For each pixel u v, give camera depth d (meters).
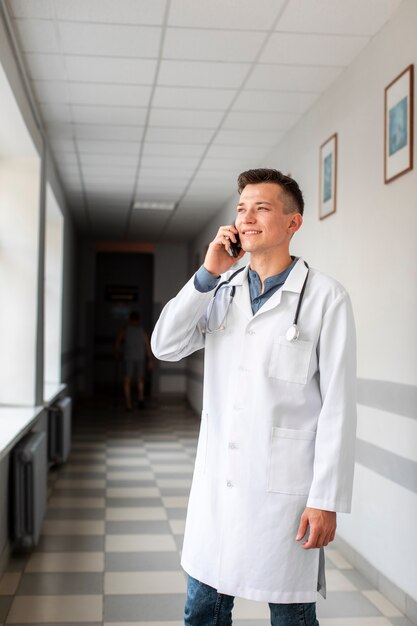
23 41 3.94
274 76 4.48
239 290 1.92
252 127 5.68
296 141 5.53
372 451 3.64
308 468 1.77
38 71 4.43
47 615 3.02
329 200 4.54
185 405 12.27
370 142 3.82
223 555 1.77
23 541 3.82
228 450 1.80
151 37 3.90
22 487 3.79
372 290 3.74
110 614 3.05
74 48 4.06
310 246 5.06
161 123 5.60
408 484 3.16
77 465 6.62
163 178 7.74
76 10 3.55
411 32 3.29
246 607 3.15
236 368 1.85
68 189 8.41
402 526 3.21
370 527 3.62
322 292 1.82
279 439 1.76
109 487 5.69
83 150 6.48
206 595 1.84
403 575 3.17
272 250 1.87
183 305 1.86
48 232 8.35
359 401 3.88
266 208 1.80
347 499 1.70
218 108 5.20
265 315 1.83
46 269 8.27
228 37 3.88
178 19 3.66
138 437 8.49
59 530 4.40
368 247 3.81
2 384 5.27
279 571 1.73
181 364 13.94
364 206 3.89
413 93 3.22
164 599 3.25
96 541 4.18
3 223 5.34
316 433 1.77
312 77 4.48
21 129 4.58
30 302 5.32
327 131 4.68
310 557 1.76
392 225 3.47
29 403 5.28
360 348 3.90
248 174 1.85
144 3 3.47
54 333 8.16
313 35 3.83
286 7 3.50
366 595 3.36
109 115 5.39
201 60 4.24
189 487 5.73
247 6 3.50
